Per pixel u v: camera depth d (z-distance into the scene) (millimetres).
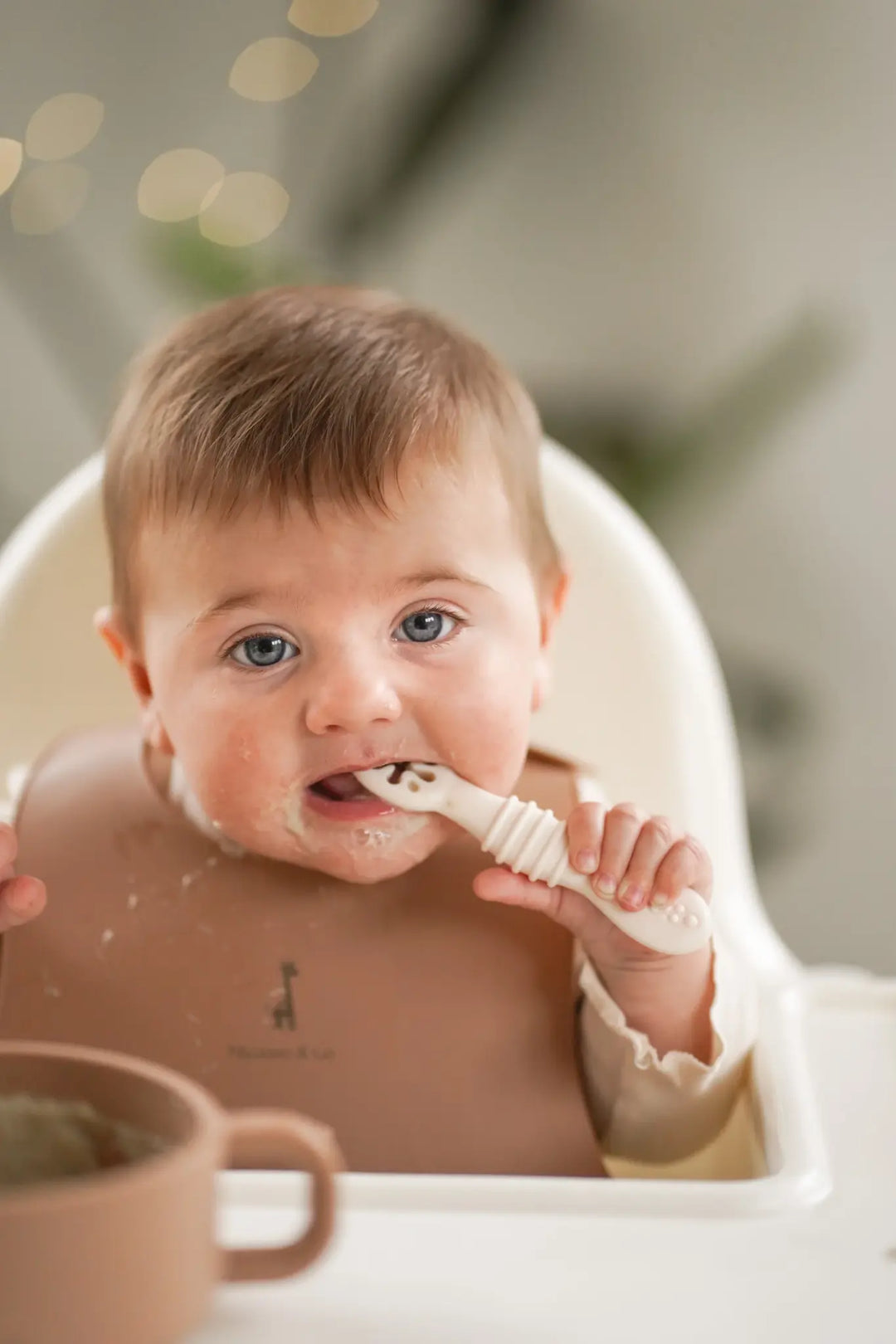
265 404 1431
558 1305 886
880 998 1548
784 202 3291
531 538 1551
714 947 1433
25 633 1877
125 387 1613
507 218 3371
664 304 3346
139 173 3314
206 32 3287
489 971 1452
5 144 3109
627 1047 1420
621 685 1881
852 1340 861
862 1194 1090
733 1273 945
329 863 1399
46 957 1483
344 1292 885
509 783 1431
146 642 1473
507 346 3396
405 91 3289
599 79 3311
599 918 1375
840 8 3225
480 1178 1046
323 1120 1412
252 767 1376
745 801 3400
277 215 3258
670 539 3258
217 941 1479
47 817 1561
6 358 3361
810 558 3359
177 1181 675
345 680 1353
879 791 3434
